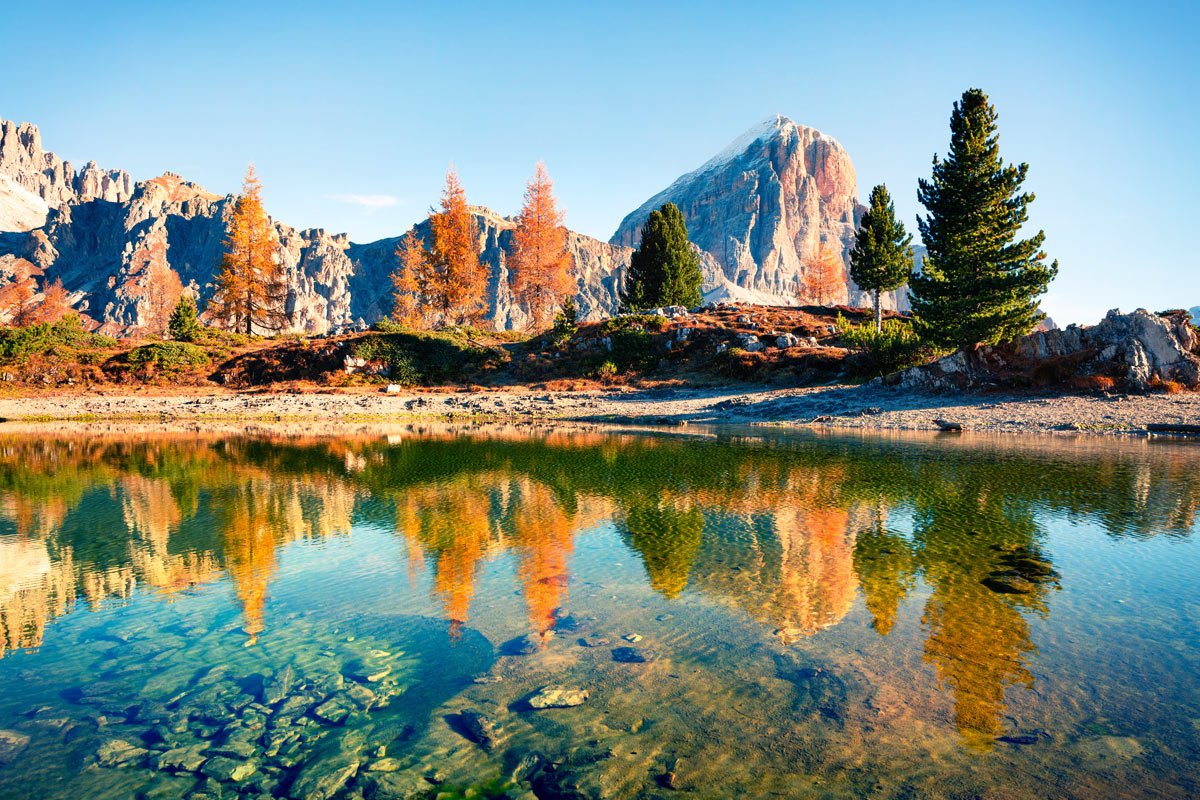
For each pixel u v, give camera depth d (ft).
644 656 22.74
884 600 27.86
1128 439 82.12
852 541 37.42
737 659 22.43
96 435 103.55
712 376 169.48
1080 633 24.12
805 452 75.56
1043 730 17.78
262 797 15.19
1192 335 109.29
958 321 125.90
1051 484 53.11
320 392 171.42
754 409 128.88
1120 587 29.04
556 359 193.16
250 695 20.39
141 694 20.49
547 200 254.68
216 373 189.67
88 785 15.74
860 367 147.13
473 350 201.26
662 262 259.19
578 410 142.92
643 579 31.14
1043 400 108.47
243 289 248.73
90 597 29.55
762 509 46.16
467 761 16.69
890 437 89.71
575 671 21.66
